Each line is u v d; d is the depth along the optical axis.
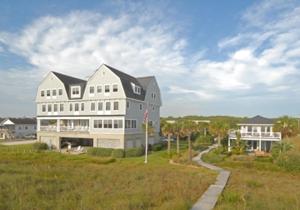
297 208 11.42
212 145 52.62
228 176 21.31
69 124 47.69
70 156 33.91
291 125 39.88
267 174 25.84
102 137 42.09
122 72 47.03
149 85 49.94
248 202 12.42
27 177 17.31
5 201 11.63
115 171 22.64
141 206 11.20
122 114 40.72
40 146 44.66
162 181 17.73
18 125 79.50
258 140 44.09
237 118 71.25
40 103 48.53
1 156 31.34
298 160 27.64
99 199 12.41
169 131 38.88
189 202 12.12
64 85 46.34
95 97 42.94
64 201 12.02
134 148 39.31
